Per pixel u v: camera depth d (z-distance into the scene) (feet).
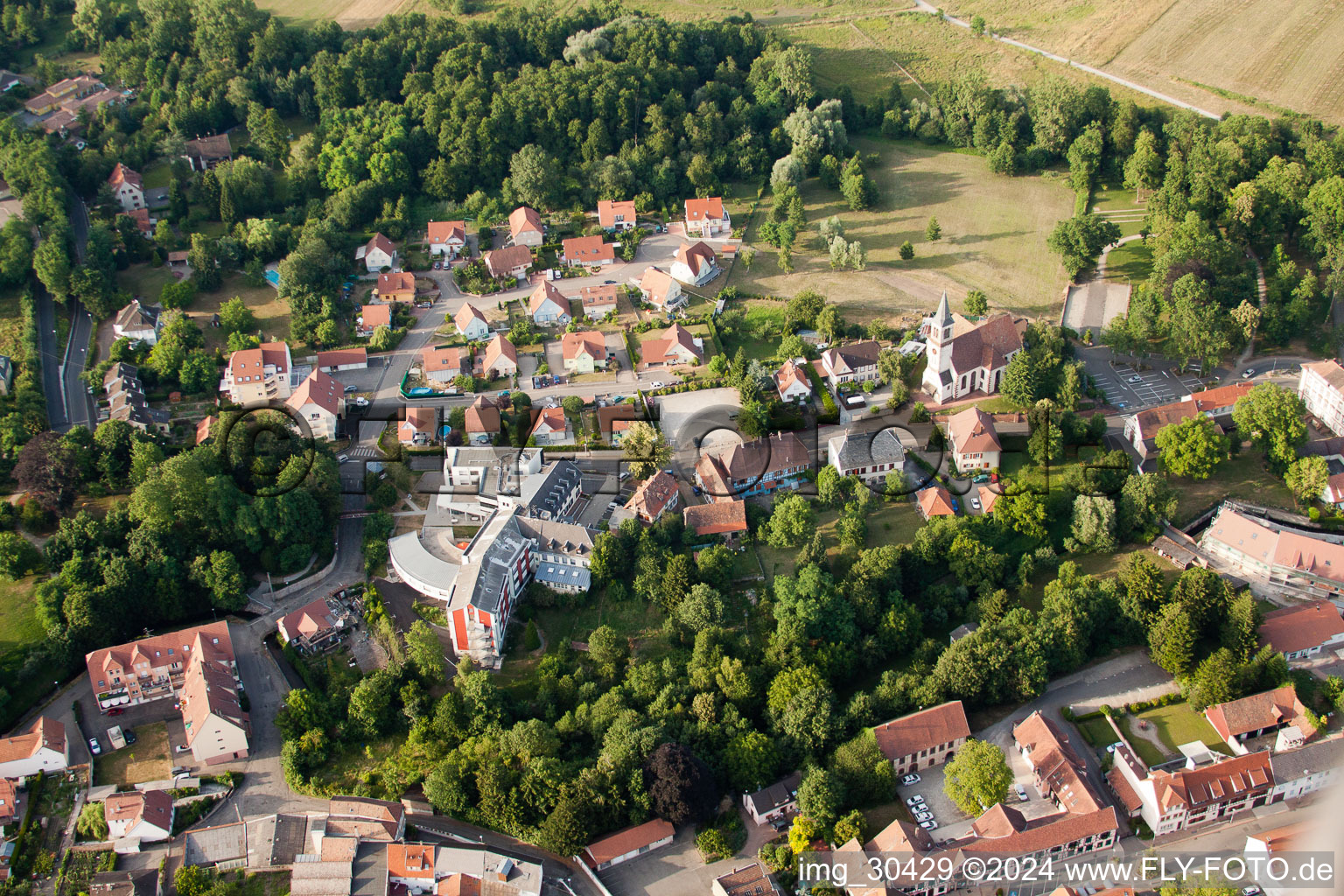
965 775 652.07
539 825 649.20
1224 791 651.66
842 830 634.43
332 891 613.93
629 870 637.71
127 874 633.20
